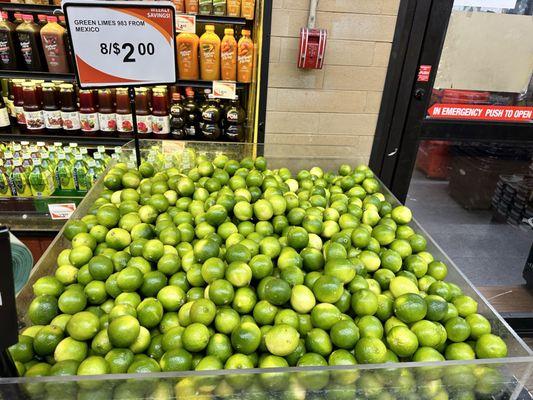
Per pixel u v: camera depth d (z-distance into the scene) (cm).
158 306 107
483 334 108
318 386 83
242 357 95
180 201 156
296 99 250
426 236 151
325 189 179
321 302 110
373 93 253
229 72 248
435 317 109
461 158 311
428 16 229
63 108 253
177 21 232
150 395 79
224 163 182
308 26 228
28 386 74
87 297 110
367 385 84
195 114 269
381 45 240
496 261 288
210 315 103
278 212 148
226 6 239
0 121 256
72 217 143
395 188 277
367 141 267
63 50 244
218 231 140
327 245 132
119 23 143
